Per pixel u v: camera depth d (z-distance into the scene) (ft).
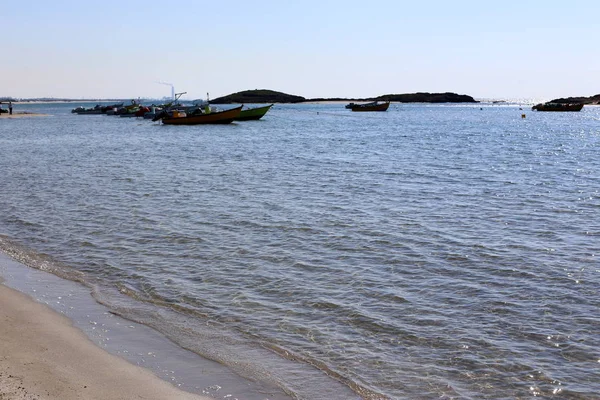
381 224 68.18
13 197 88.07
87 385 29.27
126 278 49.16
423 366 33.50
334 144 196.03
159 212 75.46
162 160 143.23
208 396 29.27
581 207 79.05
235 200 84.02
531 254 55.83
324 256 55.31
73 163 137.28
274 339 36.99
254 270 51.13
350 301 43.62
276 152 164.86
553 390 30.91
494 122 389.80
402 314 41.14
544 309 42.01
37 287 46.14
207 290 46.16
